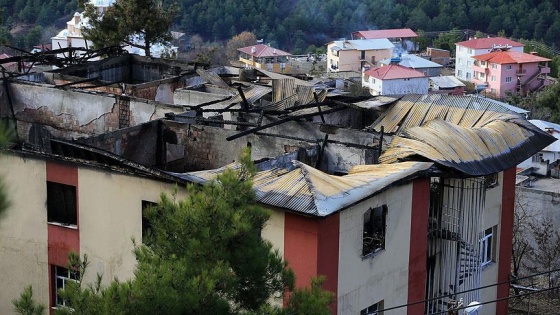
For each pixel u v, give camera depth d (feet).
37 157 80.23
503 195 96.32
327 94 104.58
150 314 46.14
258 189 71.41
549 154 169.07
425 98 99.45
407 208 78.54
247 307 51.49
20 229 82.58
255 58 360.28
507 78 376.89
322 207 68.54
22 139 112.37
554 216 122.52
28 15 358.43
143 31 155.12
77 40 303.89
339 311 72.69
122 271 78.28
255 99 108.68
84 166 78.33
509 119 93.50
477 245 88.17
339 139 90.12
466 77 397.80
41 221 81.46
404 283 79.92
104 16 155.02
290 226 69.87
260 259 50.57
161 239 50.70
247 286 51.13
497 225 96.43
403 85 327.88
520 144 90.27
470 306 77.25
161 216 52.01
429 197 82.64
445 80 355.97
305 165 74.64
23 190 81.61
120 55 140.05
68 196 80.23
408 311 81.25
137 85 118.93
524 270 122.42
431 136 84.79
